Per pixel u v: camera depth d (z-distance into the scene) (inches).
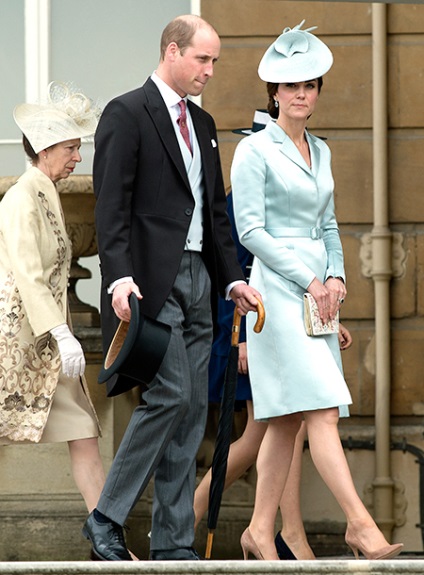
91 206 1135.0
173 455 816.9
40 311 839.7
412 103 1212.5
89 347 1136.8
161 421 799.1
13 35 1251.2
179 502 816.9
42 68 1249.4
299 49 900.6
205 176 822.5
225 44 1216.8
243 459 1009.5
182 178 807.7
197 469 1171.3
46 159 879.7
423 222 1213.1
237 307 850.1
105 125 802.2
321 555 1181.1
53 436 871.1
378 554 845.8
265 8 1215.6
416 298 1212.5
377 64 1205.7
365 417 1208.2
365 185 1213.1
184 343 807.1
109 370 786.8
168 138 807.1
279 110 913.5
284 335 888.3
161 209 805.2
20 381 863.7
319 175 909.8
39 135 871.7
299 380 877.8
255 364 900.6
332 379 876.0
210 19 1219.2
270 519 929.5
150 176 804.0
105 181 794.2
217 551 1157.1
